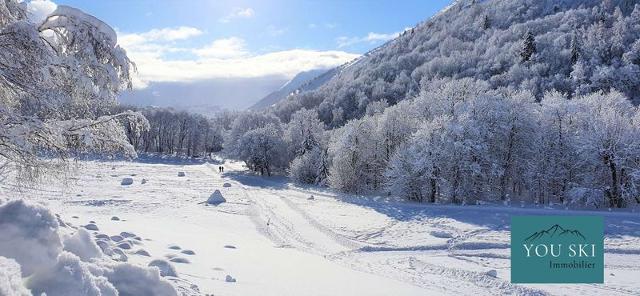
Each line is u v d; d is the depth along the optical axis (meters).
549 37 129.62
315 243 38.38
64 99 8.81
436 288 23.61
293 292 15.00
